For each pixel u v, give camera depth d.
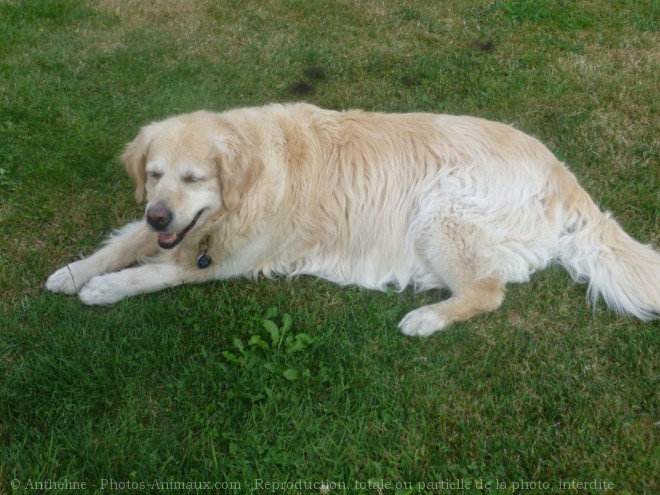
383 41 2.89
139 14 2.96
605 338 2.04
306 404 1.90
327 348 1.99
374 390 1.93
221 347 1.99
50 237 2.20
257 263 2.14
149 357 1.96
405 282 2.15
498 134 2.15
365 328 2.05
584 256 2.12
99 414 1.88
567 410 1.91
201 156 1.97
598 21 3.01
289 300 2.11
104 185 2.33
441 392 1.93
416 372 1.96
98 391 1.91
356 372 1.95
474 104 2.62
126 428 1.85
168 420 1.88
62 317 2.03
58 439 1.84
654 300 2.04
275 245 2.12
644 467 1.82
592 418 1.89
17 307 2.04
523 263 2.11
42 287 2.10
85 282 2.10
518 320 2.07
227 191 2.00
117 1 3.02
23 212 2.24
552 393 1.93
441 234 2.09
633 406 1.91
